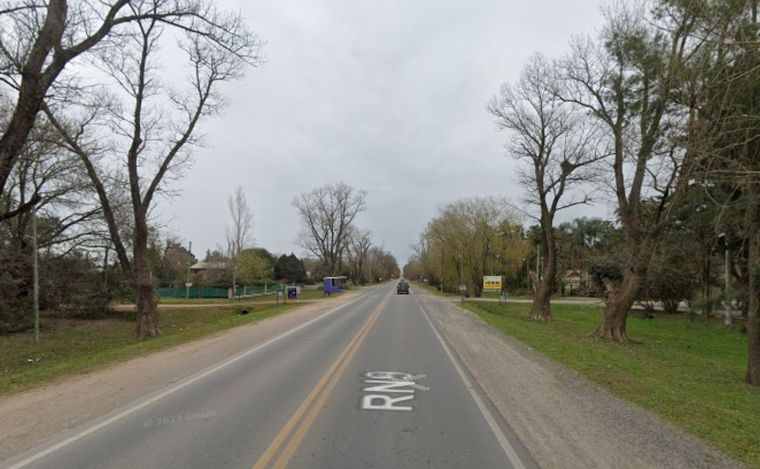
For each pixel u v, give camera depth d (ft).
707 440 20.51
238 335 59.72
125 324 108.37
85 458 17.47
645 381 34.35
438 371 36.01
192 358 41.45
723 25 35.22
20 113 46.52
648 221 81.20
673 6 50.14
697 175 43.45
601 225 279.69
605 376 35.32
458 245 237.25
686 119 49.67
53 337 83.20
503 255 232.12
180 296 220.43
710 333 100.01
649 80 64.13
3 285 81.25
